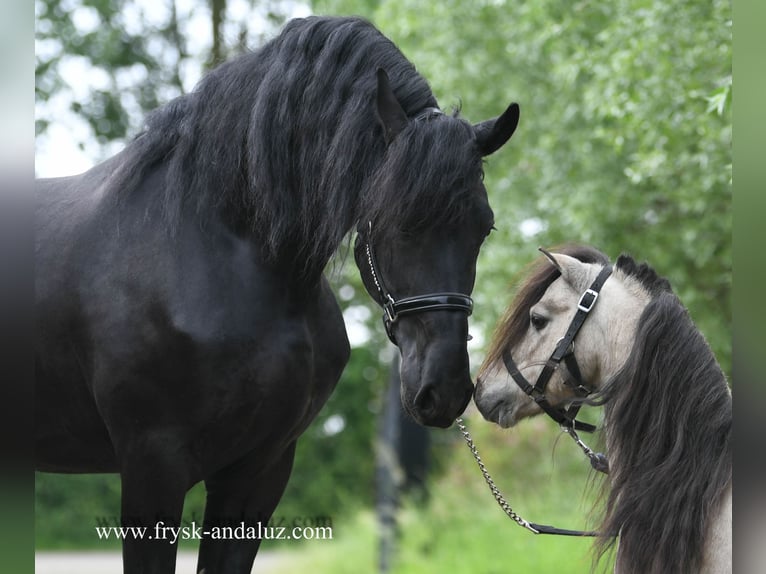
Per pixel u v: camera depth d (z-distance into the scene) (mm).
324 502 33531
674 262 17203
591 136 16953
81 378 7172
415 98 7137
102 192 7344
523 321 8023
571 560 16641
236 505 7551
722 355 17219
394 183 6574
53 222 7410
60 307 7117
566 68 16422
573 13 17844
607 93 15375
